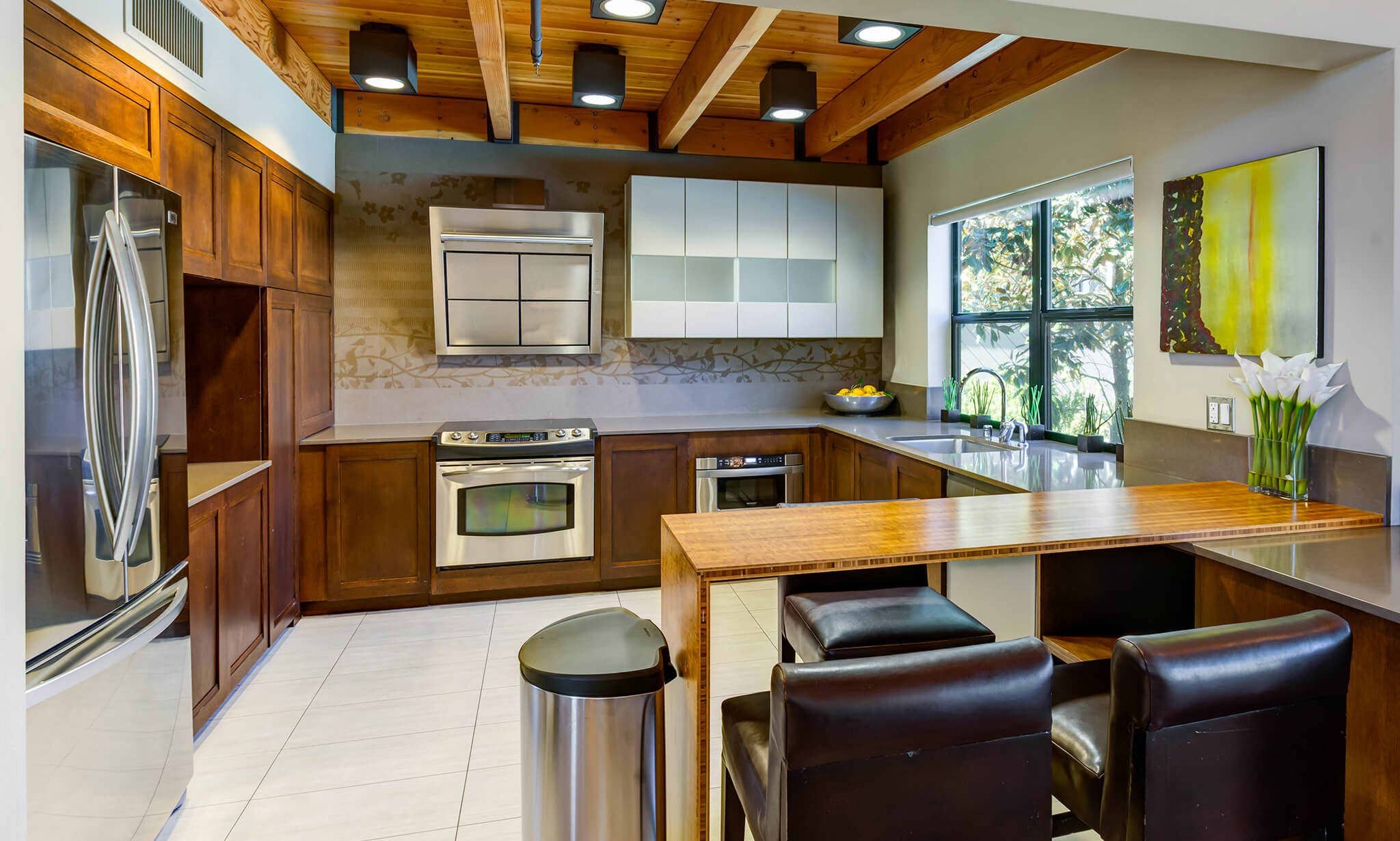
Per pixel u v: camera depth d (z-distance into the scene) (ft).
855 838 3.52
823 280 15.25
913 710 3.53
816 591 6.32
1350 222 6.69
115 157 6.57
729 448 13.80
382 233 13.84
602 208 14.67
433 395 14.24
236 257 9.29
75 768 5.35
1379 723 4.88
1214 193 7.97
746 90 13.25
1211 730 3.82
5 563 4.21
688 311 14.12
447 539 12.50
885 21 6.18
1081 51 9.60
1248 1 6.10
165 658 6.62
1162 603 7.13
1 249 4.18
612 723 5.30
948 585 6.88
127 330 5.86
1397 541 6.00
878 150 15.53
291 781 7.55
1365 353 6.60
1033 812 3.77
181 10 7.80
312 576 12.10
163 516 6.57
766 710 5.01
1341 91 6.76
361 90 13.60
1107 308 10.51
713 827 6.34
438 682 9.80
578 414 14.93
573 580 13.16
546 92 13.48
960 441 12.37
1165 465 8.74
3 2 4.17
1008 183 11.68
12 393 4.27
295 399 11.71
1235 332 7.76
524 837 5.64
